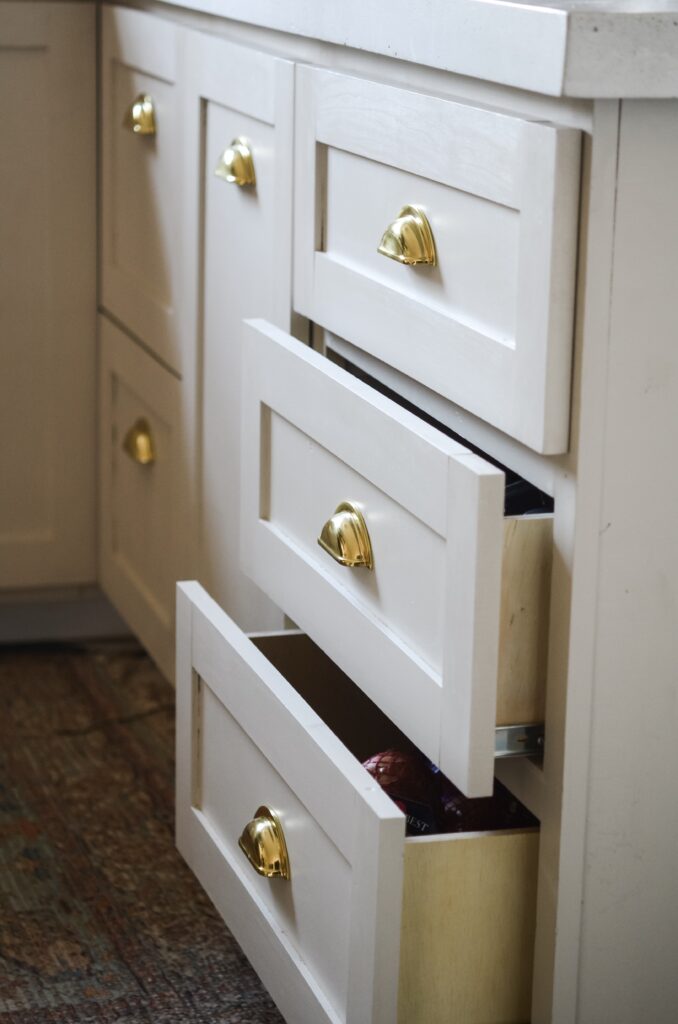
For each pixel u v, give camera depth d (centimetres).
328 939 96
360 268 116
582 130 85
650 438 89
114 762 168
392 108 106
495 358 94
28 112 183
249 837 105
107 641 206
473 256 97
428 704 94
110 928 133
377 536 102
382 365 117
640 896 96
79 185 187
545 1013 96
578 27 81
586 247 86
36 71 182
